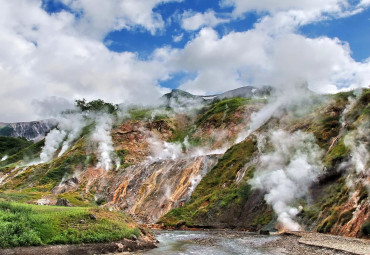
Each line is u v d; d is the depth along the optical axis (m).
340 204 48.34
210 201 70.81
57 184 106.69
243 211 64.19
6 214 33.16
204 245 41.00
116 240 36.06
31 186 108.62
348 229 42.56
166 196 86.69
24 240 30.25
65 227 34.50
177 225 67.06
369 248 32.44
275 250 35.78
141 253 34.50
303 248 35.22
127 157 121.00
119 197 95.44
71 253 31.45
